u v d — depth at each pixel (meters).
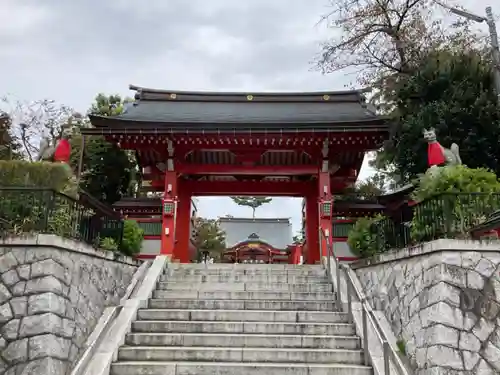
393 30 19.92
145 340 7.32
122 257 9.25
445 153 8.43
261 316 8.15
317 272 10.85
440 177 7.53
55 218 6.85
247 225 42.91
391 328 7.58
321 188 13.41
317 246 15.30
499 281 6.09
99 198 18.98
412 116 15.24
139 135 12.96
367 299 8.92
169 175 13.54
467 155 13.73
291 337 7.25
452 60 15.00
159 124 12.93
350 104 16.88
